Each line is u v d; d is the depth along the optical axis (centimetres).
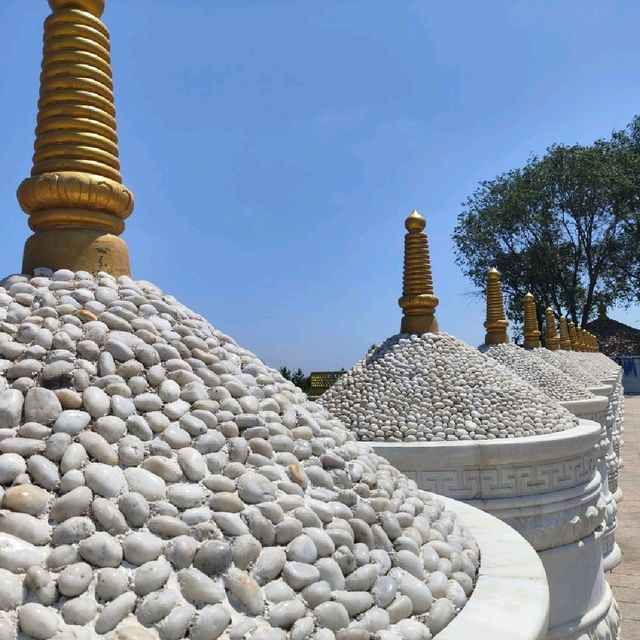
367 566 232
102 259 328
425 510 304
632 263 3209
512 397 636
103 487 205
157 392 260
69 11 340
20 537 186
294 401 322
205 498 223
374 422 602
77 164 329
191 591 191
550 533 534
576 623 528
